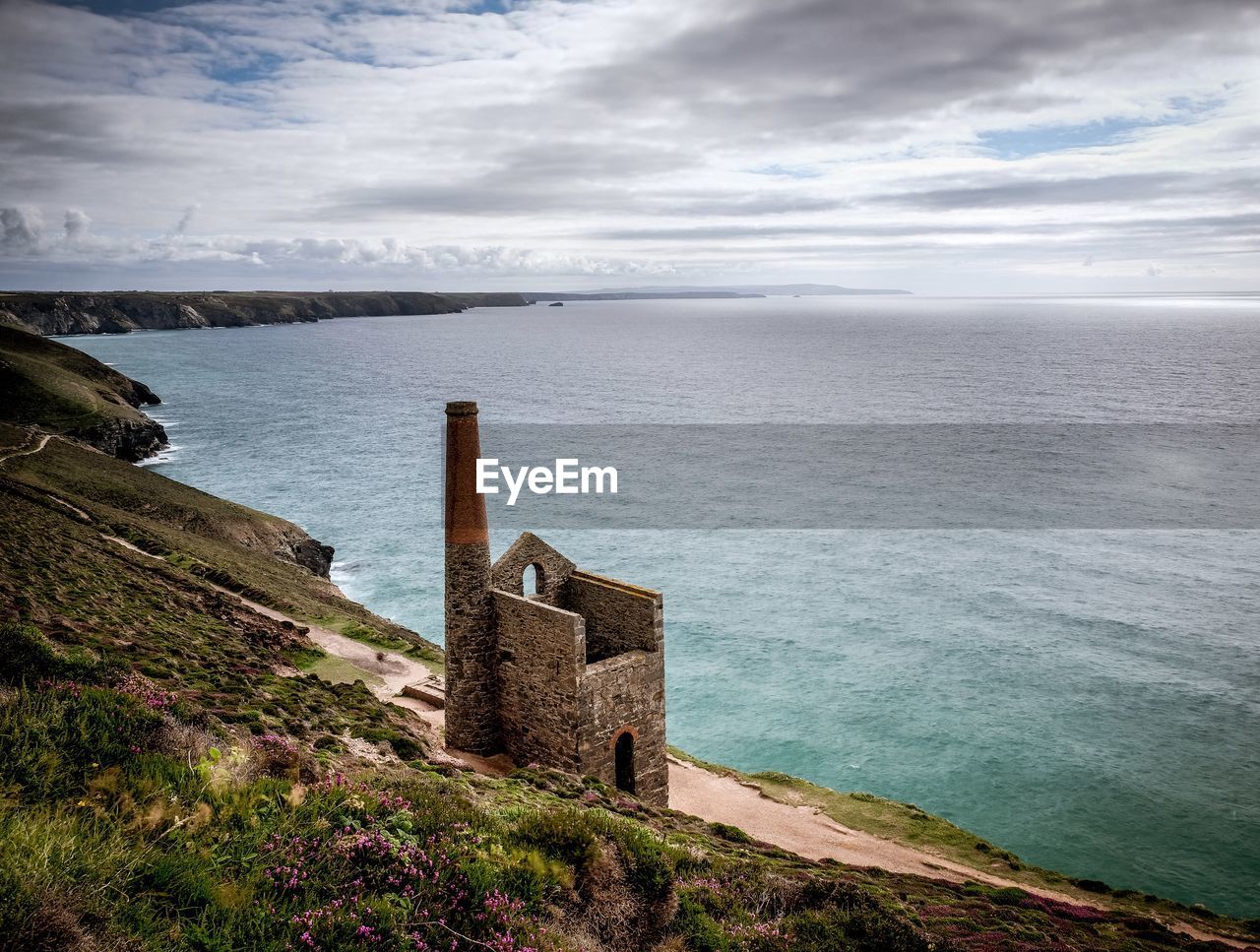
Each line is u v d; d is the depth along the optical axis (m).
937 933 22.75
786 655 72.19
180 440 165.12
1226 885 43.22
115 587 43.66
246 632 48.34
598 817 18.94
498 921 12.63
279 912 10.73
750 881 18.98
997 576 93.75
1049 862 45.09
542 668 31.31
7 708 12.74
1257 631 77.25
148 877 10.25
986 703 63.19
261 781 13.55
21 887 8.74
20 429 109.94
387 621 70.62
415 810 15.26
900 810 40.38
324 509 118.44
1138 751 56.38
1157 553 100.62
